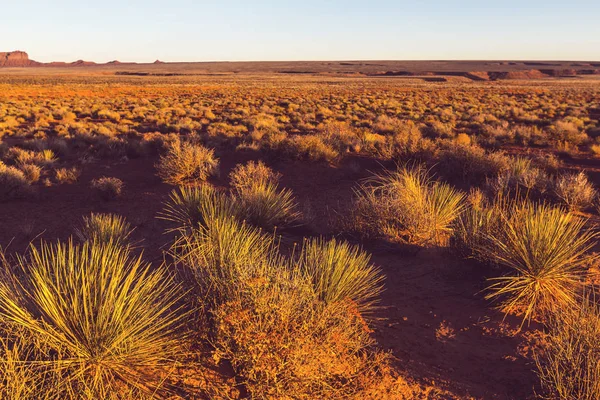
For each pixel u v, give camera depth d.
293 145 13.30
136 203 9.43
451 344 4.07
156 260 5.96
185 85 82.56
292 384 3.05
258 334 3.08
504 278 4.78
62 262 3.63
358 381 3.39
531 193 9.30
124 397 2.90
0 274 3.91
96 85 78.69
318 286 4.27
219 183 11.34
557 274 4.66
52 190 10.70
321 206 9.18
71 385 2.80
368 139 16.52
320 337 3.34
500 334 4.21
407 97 52.78
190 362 3.30
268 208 7.34
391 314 4.61
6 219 8.29
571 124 22.39
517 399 3.31
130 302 3.26
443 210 7.21
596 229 7.32
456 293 5.08
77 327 3.11
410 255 6.22
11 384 2.62
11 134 22.92
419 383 3.48
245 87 77.62
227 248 4.61
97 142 18.17
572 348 3.38
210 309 3.48
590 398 3.03
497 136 20.08
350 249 6.46
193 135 18.59
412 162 12.56
